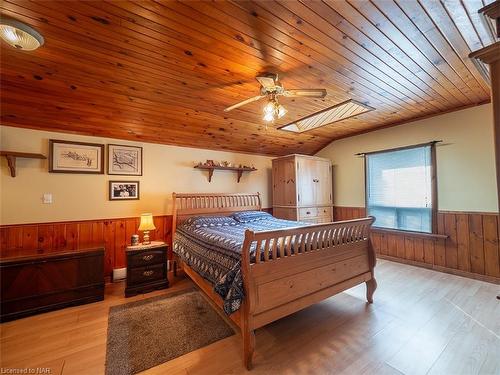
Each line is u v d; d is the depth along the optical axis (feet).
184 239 10.51
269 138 14.55
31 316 8.01
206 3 4.84
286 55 6.64
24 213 9.55
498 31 3.78
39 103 8.57
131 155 11.99
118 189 11.57
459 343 6.31
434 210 11.80
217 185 14.75
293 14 5.16
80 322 7.62
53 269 8.49
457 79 8.28
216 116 11.03
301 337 6.73
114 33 5.65
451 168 11.34
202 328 7.22
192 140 13.17
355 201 15.48
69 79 7.48
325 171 16.02
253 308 5.68
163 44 6.09
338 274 7.72
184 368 5.62
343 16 5.23
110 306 8.74
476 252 10.66
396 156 13.35
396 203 13.38
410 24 5.50
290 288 6.47
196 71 7.34
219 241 7.82
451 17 5.32
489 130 10.28
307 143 16.39
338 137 16.15
